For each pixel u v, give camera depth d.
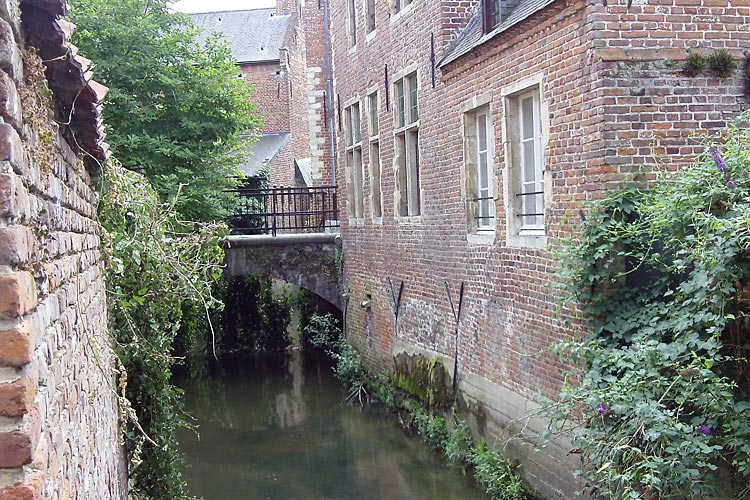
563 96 6.80
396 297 12.29
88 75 3.19
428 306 10.87
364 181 13.98
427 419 10.56
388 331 12.80
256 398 14.03
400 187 12.00
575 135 6.63
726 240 4.79
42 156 2.44
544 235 7.32
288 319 19.41
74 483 2.74
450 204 9.83
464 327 9.55
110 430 4.72
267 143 27.97
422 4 10.46
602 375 5.93
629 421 5.18
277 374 16.27
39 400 2.04
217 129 12.80
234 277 18.91
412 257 11.44
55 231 2.70
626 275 6.24
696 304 5.21
